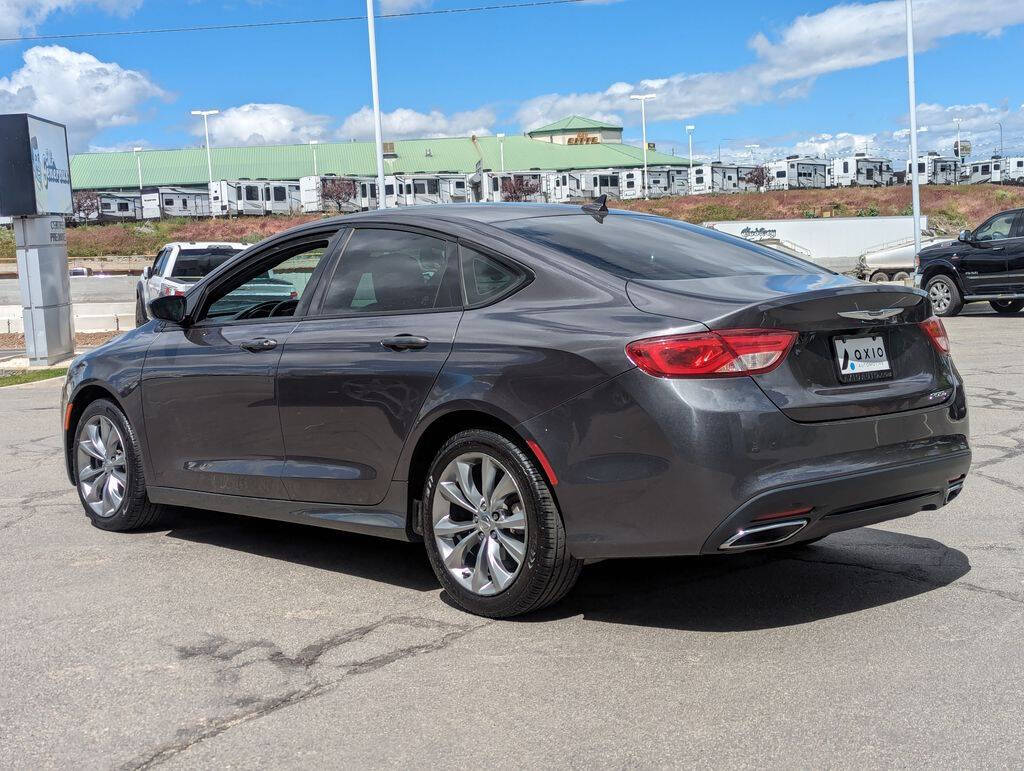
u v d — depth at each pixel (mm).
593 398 3428
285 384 4359
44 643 3658
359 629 3742
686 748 2721
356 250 4391
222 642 3635
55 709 3084
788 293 3533
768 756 2660
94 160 138625
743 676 3195
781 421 3303
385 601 4074
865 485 3410
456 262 4035
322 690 3184
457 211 4277
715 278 3803
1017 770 2543
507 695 3104
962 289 18203
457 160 139750
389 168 136750
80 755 2777
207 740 2852
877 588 4031
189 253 16484
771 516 3281
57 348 15477
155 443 5051
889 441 3539
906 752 2654
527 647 3506
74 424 5594
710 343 3283
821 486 3322
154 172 136500
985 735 2738
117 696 3172
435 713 2988
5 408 10609
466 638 3613
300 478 4348
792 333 3381
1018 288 17375
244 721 2971
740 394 3281
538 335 3613
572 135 149750
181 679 3299
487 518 3777
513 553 3691
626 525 3404
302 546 4973
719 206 82688
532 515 3607
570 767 2637
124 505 5242
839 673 3195
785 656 3354
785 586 4105
